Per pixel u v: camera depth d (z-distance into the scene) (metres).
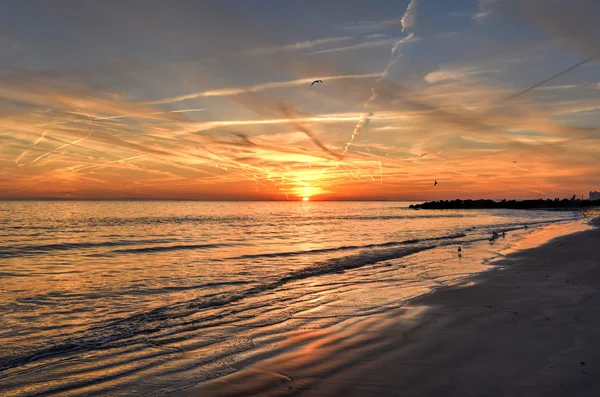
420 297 11.95
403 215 93.50
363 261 20.66
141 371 6.90
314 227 52.19
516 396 5.34
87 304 12.13
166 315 10.77
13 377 6.75
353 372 6.45
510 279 14.20
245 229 48.38
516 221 65.56
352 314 10.30
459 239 33.47
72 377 6.72
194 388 6.11
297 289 13.90
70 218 71.19
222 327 9.51
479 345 7.46
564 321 8.68
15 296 13.23
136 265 20.11
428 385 5.85
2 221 61.09
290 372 6.57
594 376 5.82
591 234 32.06
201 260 21.77
